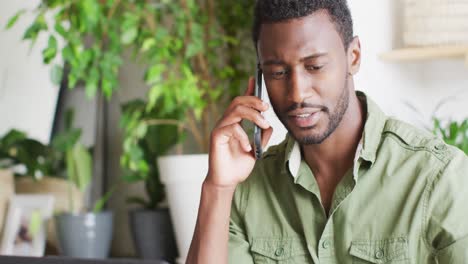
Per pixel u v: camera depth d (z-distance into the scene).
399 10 2.13
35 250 2.82
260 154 1.26
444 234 1.14
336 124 1.16
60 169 3.06
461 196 1.14
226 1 2.77
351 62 1.20
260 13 1.16
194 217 2.49
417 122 2.16
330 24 1.13
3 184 2.88
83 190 2.86
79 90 3.15
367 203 1.21
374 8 2.15
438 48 2.02
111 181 3.18
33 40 2.56
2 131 3.18
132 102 2.81
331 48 1.12
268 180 1.34
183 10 2.71
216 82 2.81
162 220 2.73
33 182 3.01
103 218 2.74
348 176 1.22
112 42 2.64
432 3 2.03
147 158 2.80
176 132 2.79
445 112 2.16
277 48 1.12
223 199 1.29
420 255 1.17
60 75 2.58
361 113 1.27
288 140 1.32
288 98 1.14
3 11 3.22
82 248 2.68
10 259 0.84
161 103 2.72
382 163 1.21
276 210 1.31
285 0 1.12
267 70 1.15
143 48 2.52
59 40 3.12
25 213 2.88
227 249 1.31
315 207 1.27
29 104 3.15
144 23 2.89
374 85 2.15
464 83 2.15
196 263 1.29
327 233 1.24
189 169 2.47
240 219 1.36
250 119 1.24
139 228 2.76
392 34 2.14
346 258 1.22
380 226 1.20
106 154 3.18
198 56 2.74
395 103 2.16
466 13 2.02
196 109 2.54
